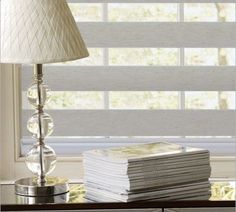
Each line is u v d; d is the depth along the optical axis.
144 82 2.96
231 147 3.02
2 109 2.93
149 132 2.98
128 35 2.95
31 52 2.26
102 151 2.49
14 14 2.30
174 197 2.41
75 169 2.97
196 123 2.98
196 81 2.96
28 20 2.29
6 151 2.96
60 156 2.97
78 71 2.95
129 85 2.96
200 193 2.46
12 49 2.27
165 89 2.96
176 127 2.98
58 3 2.34
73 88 2.96
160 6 2.97
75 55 2.32
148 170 2.35
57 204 2.36
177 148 2.50
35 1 2.31
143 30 2.94
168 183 2.39
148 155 2.37
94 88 2.96
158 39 2.95
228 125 2.99
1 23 2.32
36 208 2.35
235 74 2.97
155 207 2.36
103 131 2.98
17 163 2.97
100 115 2.97
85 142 3.03
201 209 2.41
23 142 3.01
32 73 2.96
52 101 2.99
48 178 2.57
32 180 2.53
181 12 2.97
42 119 2.47
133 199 2.35
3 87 2.92
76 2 2.93
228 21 2.98
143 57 2.99
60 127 2.97
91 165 2.46
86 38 2.94
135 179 2.33
